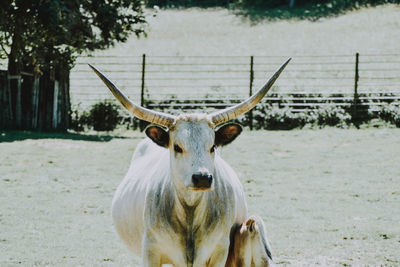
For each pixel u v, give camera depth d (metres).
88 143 27.36
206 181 7.36
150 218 8.61
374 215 16.52
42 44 31.31
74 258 12.77
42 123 32.75
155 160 9.66
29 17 29.64
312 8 91.75
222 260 8.82
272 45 67.38
